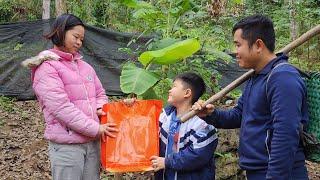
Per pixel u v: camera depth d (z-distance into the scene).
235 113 2.80
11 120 7.15
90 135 3.01
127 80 3.54
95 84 3.31
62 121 2.99
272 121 2.29
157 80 3.65
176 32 4.46
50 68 2.98
